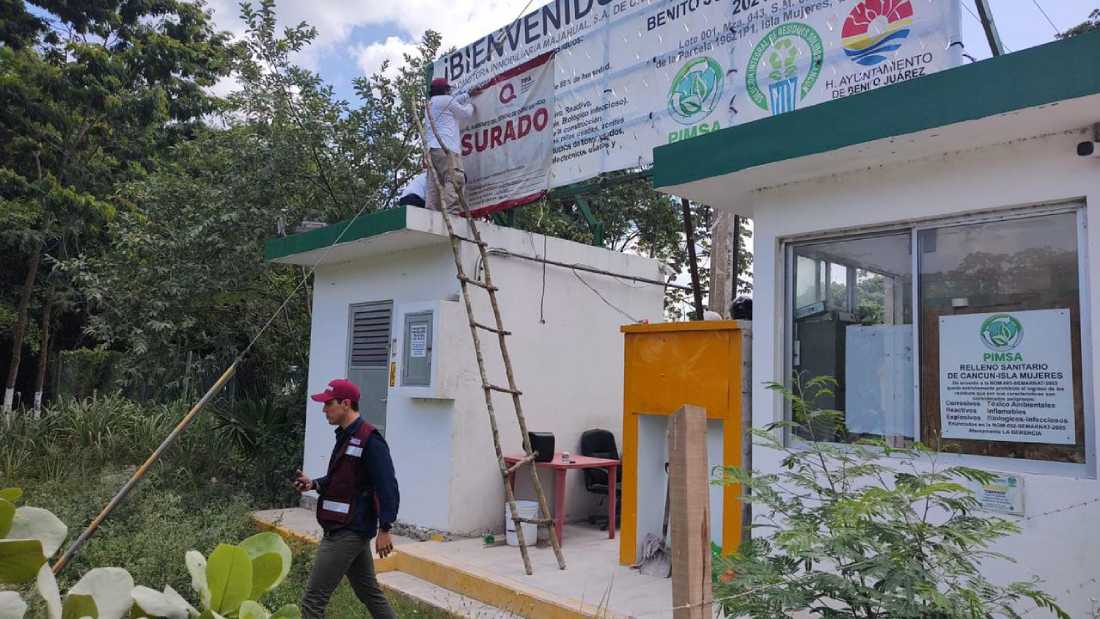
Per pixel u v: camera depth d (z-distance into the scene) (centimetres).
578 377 845
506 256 782
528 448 642
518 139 767
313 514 840
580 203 865
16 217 1695
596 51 747
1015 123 407
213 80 1953
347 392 461
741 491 529
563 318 834
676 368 584
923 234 477
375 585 462
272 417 1002
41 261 1888
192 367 1173
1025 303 434
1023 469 424
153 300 1016
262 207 1028
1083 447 406
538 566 620
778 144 482
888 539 277
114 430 1032
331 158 1063
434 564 629
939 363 463
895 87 430
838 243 519
